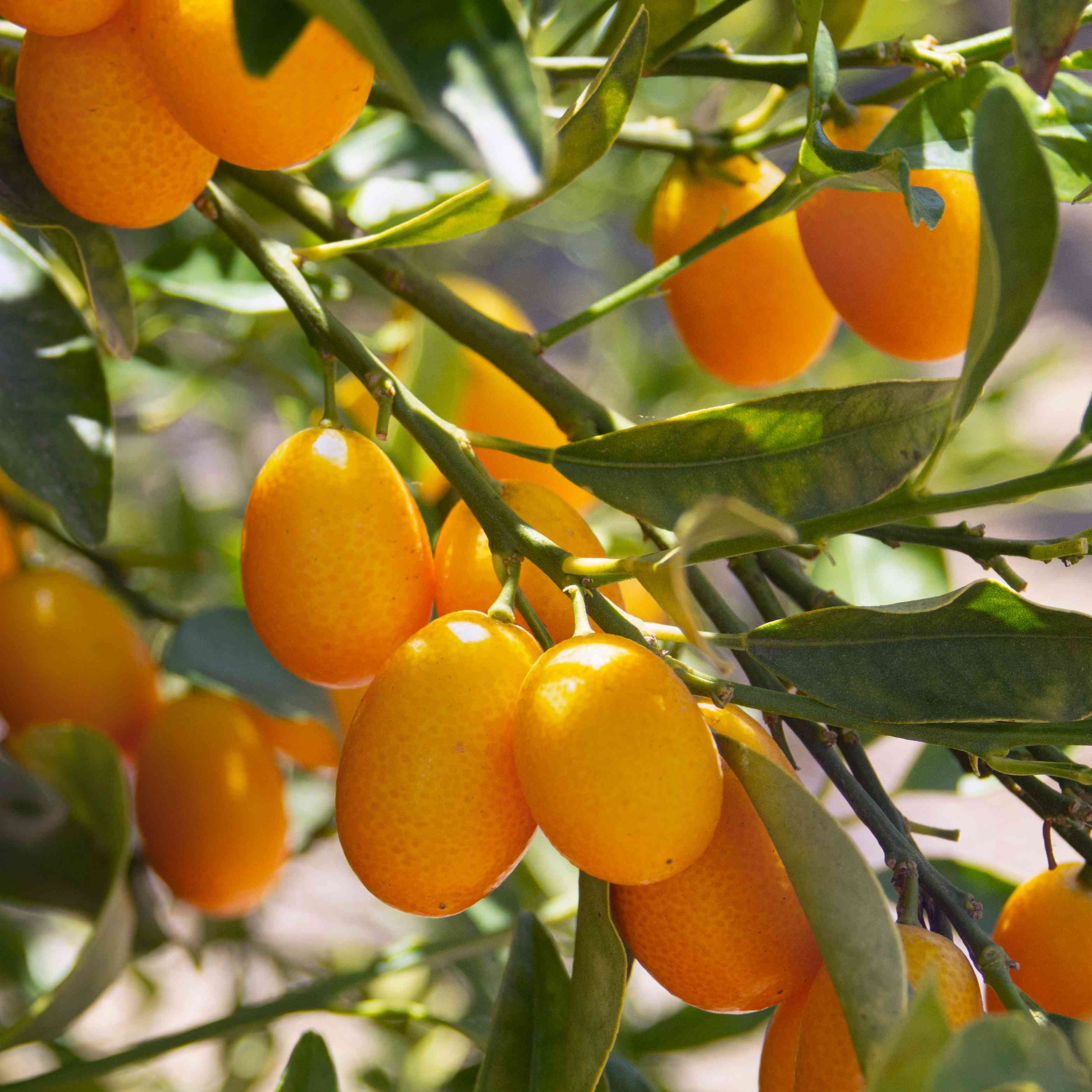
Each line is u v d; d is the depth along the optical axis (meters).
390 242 0.57
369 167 0.73
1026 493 0.52
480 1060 0.71
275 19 0.52
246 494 0.98
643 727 0.52
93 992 0.63
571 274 1.65
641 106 0.98
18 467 0.61
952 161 0.58
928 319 0.60
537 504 0.56
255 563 0.55
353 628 0.55
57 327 0.62
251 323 0.82
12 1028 0.60
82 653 0.67
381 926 1.02
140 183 0.56
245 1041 0.87
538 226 1.18
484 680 0.53
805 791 0.53
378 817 0.53
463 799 0.53
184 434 1.21
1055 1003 0.56
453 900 0.54
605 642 0.53
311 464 0.55
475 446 0.56
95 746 0.62
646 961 0.55
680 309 0.65
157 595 0.82
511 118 0.49
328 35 0.53
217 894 0.66
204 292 0.68
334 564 0.55
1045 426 1.31
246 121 0.53
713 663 0.51
